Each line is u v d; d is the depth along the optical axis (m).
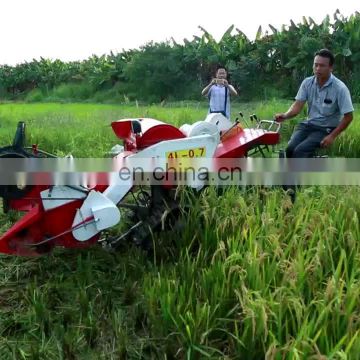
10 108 19.84
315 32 24.55
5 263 4.64
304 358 2.78
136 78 27.77
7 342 3.52
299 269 3.40
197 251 4.48
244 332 3.16
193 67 27.34
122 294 4.09
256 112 13.12
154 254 4.35
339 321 3.04
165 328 3.47
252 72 25.30
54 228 4.31
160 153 4.56
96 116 12.77
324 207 4.46
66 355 3.35
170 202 4.68
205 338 3.30
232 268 3.47
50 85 32.31
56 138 9.39
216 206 4.58
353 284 3.21
